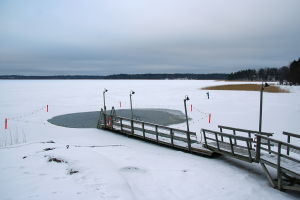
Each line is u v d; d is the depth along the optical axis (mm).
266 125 17078
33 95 41812
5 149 9438
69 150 9148
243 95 37531
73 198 5680
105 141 13406
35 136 15031
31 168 7270
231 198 6902
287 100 30375
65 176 6801
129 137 14609
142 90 52656
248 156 9047
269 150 8891
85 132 16219
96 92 48500
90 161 8094
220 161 10062
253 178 8383
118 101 33875
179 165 9172
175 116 22609
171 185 7418
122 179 7047
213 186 7547
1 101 32750
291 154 10344
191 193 7016
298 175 6984
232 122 18531
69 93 46000
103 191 6133
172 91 48219
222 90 47375
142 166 8750
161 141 12438
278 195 7262
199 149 10688
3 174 6855
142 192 6855
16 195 5707
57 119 21172
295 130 15570
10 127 17406
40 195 5734
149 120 20953
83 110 26594
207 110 24578
